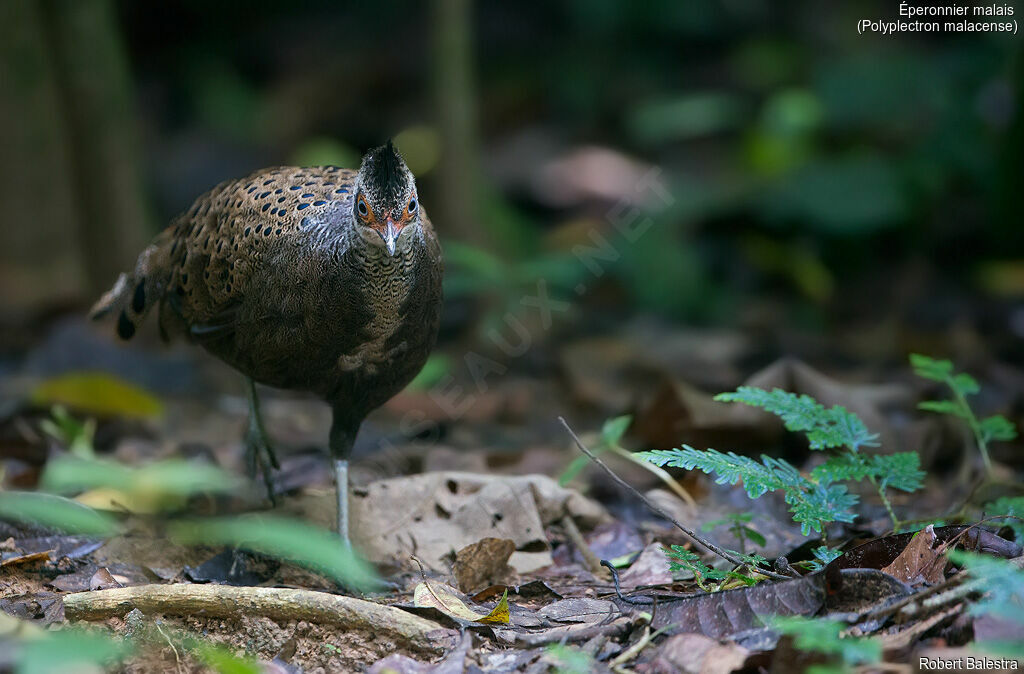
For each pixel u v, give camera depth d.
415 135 17.98
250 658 5.62
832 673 4.62
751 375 13.17
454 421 11.35
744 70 20.44
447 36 14.92
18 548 7.04
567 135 20.39
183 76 21.03
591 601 6.34
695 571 6.17
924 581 5.79
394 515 7.68
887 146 18.45
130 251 14.47
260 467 8.81
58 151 14.45
